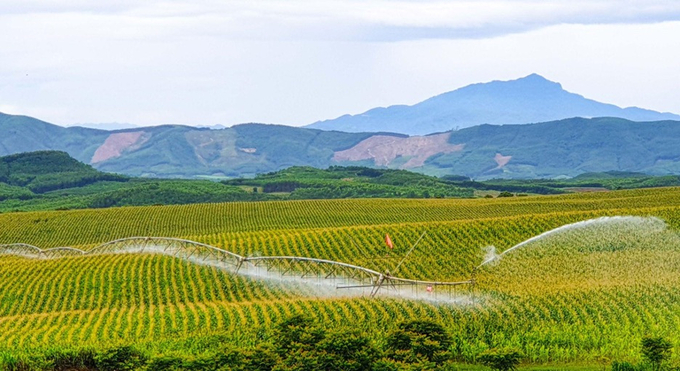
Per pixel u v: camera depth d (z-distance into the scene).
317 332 55.03
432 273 98.06
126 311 87.00
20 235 158.25
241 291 93.19
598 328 68.19
